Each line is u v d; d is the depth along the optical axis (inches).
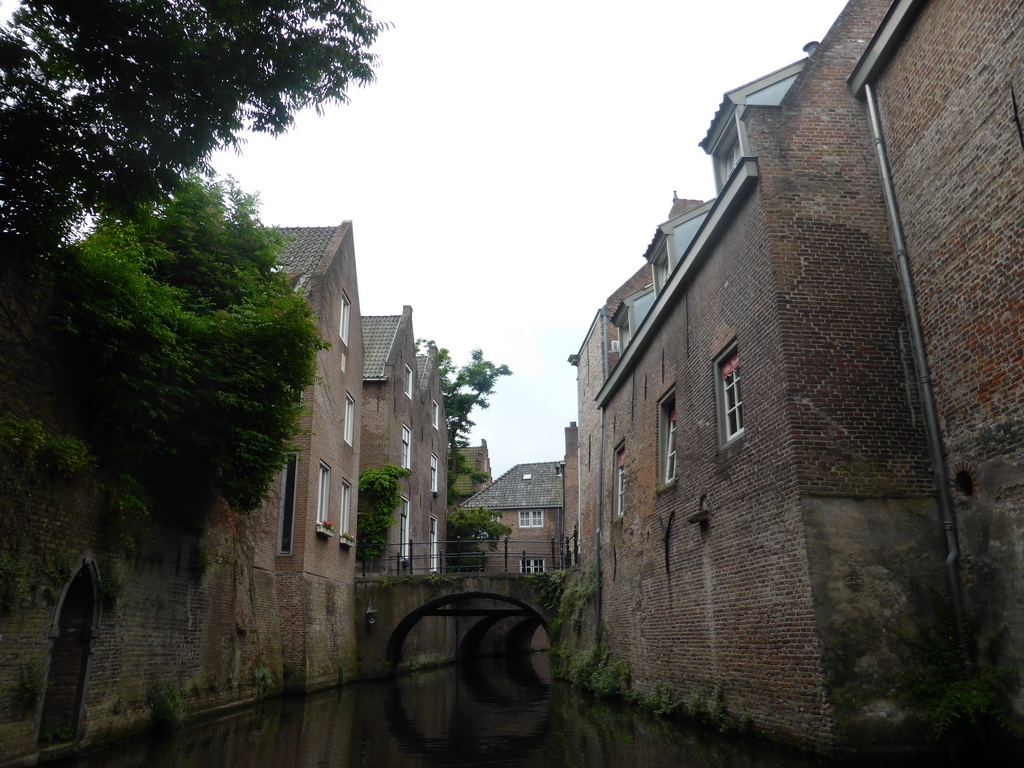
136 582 357.7
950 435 304.3
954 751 275.9
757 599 342.6
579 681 676.1
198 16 257.0
